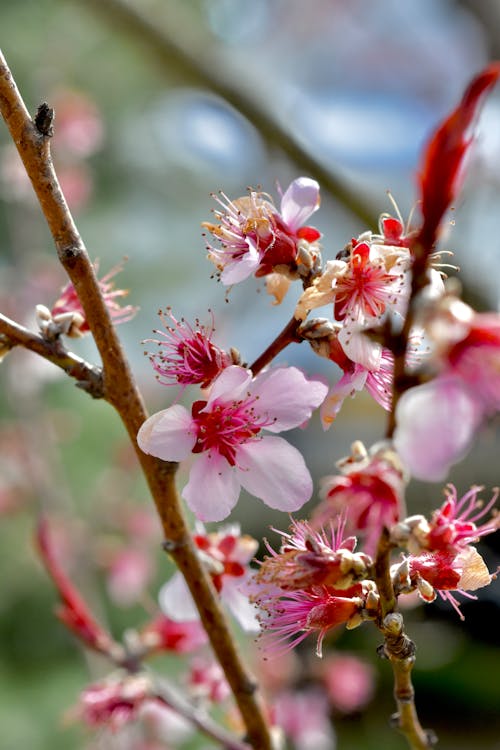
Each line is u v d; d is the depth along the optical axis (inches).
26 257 27.5
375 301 9.6
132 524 26.6
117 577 25.3
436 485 23.6
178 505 10.2
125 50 34.0
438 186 8.2
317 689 21.9
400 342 8.5
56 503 25.8
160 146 37.1
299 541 9.5
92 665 20.2
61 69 32.3
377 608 9.4
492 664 31.8
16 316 26.7
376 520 8.9
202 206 37.3
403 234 9.9
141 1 29.8
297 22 48.1
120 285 34.1
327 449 37.7
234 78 27.6
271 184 36.4
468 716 32.8
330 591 9.5
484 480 29.4
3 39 31.8
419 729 10.0
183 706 12.3
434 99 45.4
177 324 10.1
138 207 36.2
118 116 35.9
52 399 30.4
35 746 24.8
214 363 9.9
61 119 28.2
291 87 45.8
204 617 10.4
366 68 47.6
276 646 9.9
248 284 31.4
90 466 29.3
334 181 25.9
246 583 10.6
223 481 9.7
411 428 8.4
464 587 9.4
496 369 8.4
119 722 12.3
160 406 25.7
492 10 24.9
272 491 9.7
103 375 10.1
